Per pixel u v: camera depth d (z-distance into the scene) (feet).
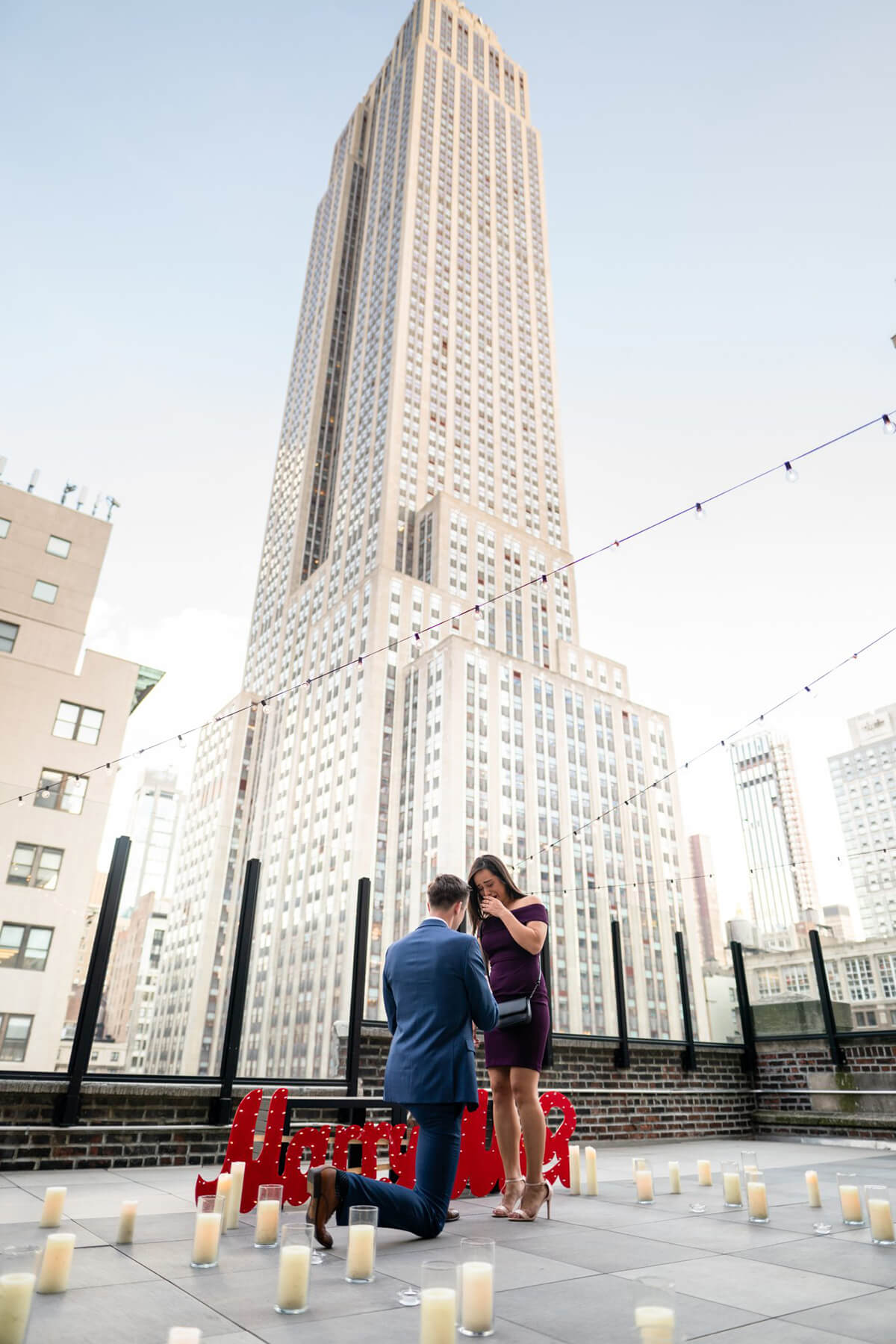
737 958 36.94
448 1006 13.65
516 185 453.99
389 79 475.31
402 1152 17.03
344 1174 12.06
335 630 329.72
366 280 424.87
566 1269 11.09
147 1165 19.98
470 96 450.71
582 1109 29.43
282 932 295.48
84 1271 10.31
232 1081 22.02
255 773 361.30
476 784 267.18
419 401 356.59
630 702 341.82
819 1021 33.60
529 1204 14.83
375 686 289.74
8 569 130.11
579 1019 261.03
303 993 269.64
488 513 343.26
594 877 288.71
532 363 415.44
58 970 104.73
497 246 426.51
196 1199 15.64
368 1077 25.13
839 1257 11.77
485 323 400.47
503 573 336.08
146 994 412.36
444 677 280.92
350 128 500.33
